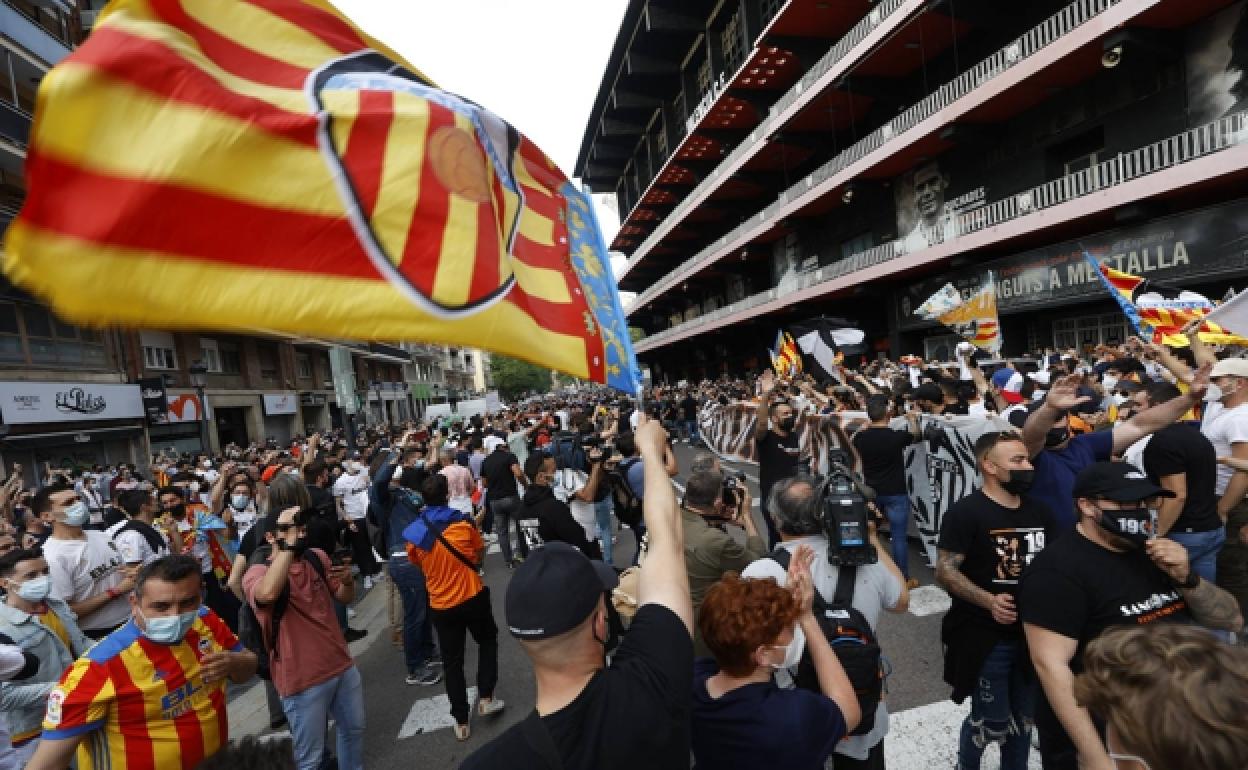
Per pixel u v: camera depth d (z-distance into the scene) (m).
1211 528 3.33
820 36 26.08
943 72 21.03
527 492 5.33
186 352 24.58
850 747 2.28
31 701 2.96
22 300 16.78
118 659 2.26
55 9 18.38
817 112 25.73
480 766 1.17
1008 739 2.76
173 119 1.17
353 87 1.43
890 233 24.28
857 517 2.37
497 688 4.71
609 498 7.75
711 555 2.97
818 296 26.12
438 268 1.42
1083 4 14.38
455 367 90.12
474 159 1.57
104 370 19.81
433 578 4.02
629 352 1.87
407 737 4.14
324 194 1.32
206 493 9.70
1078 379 3.04
